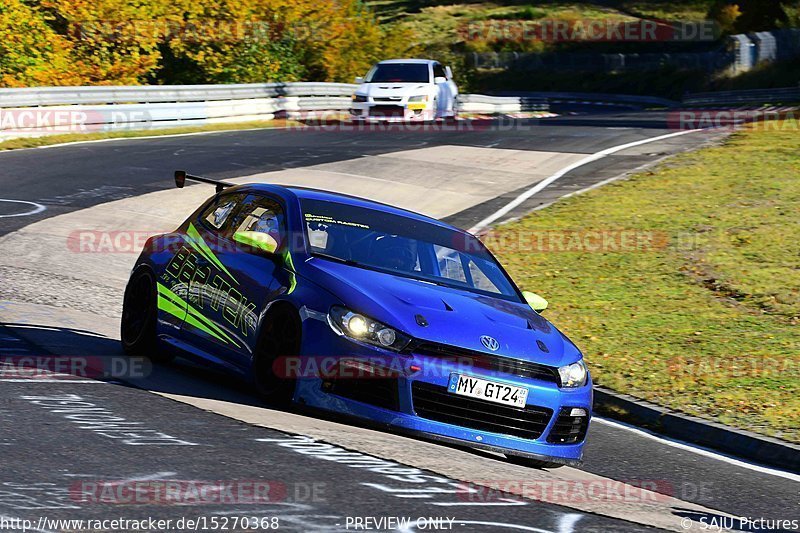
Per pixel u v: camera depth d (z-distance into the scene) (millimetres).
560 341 22703
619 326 37594
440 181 66062
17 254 40594
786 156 72500
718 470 24141
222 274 23703
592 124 102438
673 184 64000
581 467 22938
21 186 56281
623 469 23281
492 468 19469
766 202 58250
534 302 24906
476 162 73375
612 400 30000
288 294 21484
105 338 28844
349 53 145250
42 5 108812
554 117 116938
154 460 16078
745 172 67000
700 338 36094
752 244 49625
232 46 126688
